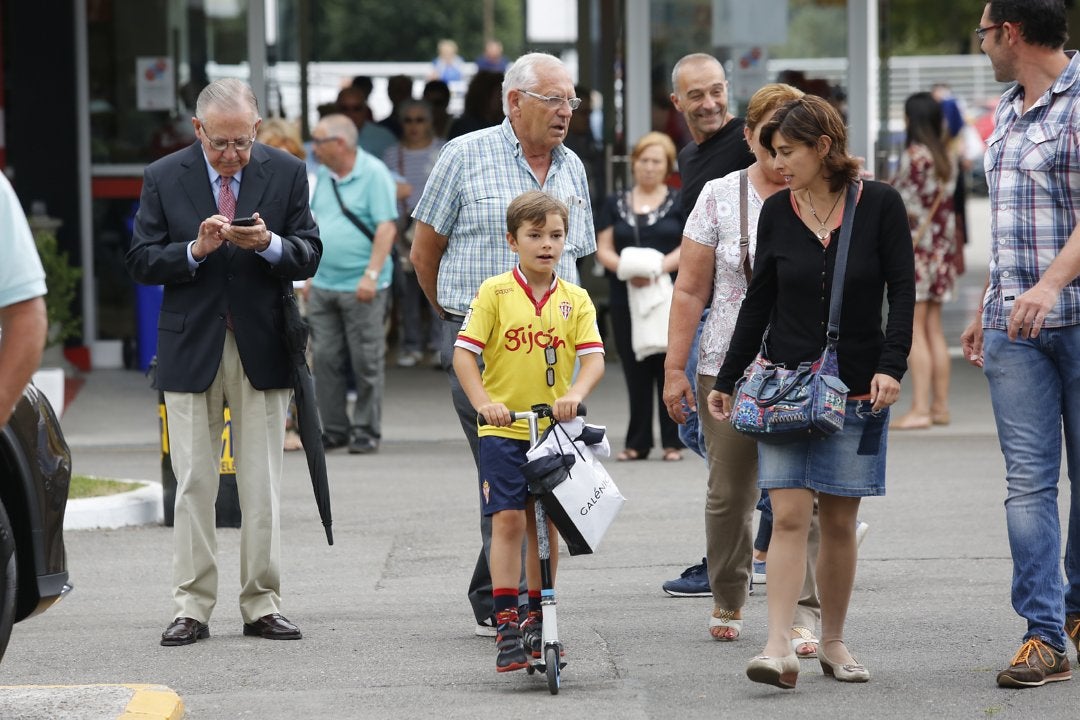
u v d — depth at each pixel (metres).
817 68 43.41
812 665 18.25
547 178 19.42
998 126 17.47
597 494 16.97
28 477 16.16
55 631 20.52
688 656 18.58
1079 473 17.28
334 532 26.70
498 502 17.59
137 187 45.31
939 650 18.66
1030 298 16.58
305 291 33.72
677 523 26.62
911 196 35.28
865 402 16.67
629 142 44.16
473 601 19.73
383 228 33.19
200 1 44.94
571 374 17.86
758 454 17.84
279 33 55.00
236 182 19.86
